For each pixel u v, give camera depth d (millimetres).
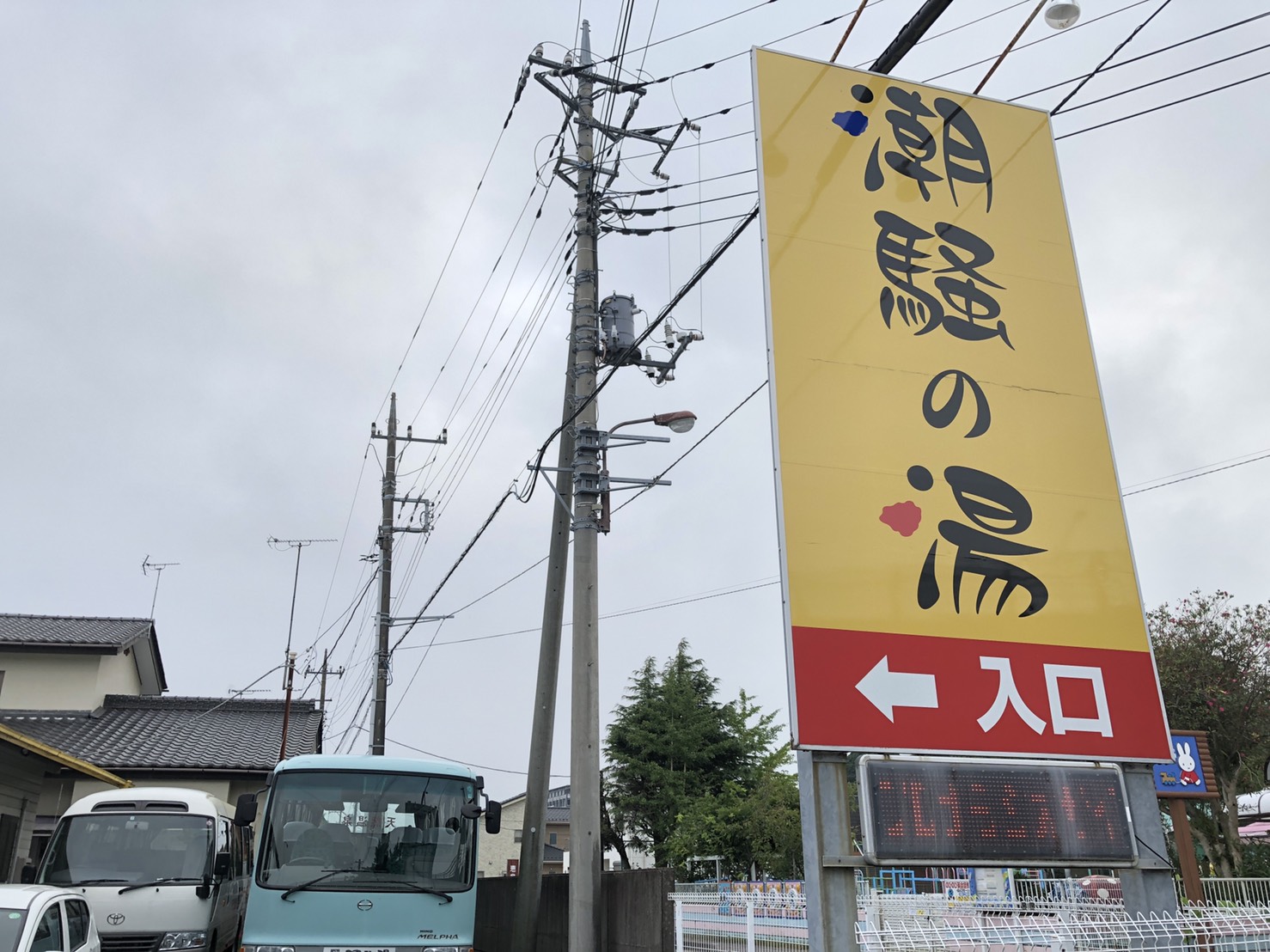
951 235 8656
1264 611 19094
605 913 12148
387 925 9422
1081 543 8031
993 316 8531
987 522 7852
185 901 11766
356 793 10078
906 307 8281
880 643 7234
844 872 6707
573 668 12008
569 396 13922
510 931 17219
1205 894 12789
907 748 7012
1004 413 8250
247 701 27500
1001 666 7453
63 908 8492
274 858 9578
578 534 12484
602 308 13805
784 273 8031
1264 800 17766
